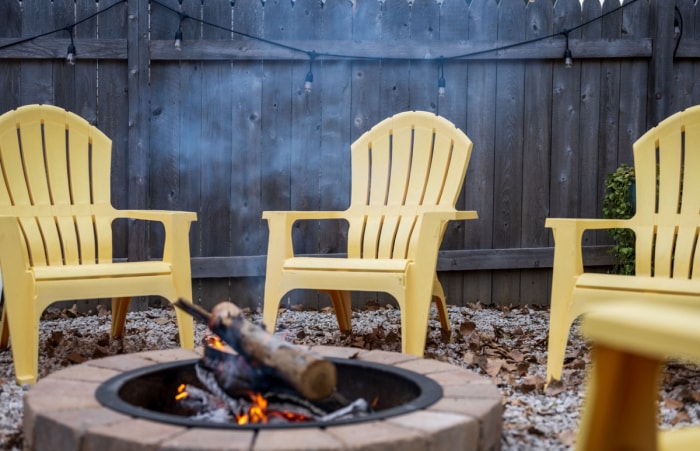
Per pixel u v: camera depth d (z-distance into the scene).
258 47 4.67
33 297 2.86
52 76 4.57
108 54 4.55
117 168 4.66
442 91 4.67
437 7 4.85
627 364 0.80
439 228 3.16
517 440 2.20
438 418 1.64
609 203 4.75
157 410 2.05
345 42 4.73
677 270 3.03
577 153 5.00
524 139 4.96
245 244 4.79
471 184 4.94
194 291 4.77
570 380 2.93
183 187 4.71
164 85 4.67
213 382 1.94
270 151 4.78
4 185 3.34
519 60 4.92
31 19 4.51
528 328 4.28
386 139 3.79
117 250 4.70
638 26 4.98
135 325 4.28
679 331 0.71
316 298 4.96
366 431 1.53
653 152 3.18
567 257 2.86
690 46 4.96
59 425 1.59
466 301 5.04
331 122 4.81
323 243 4.86
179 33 4.50
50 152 3.49
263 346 1.81
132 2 4.55
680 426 2.40
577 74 4.97
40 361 3.29
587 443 0.83
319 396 1.76
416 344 3.14
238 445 1.43
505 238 4.98
